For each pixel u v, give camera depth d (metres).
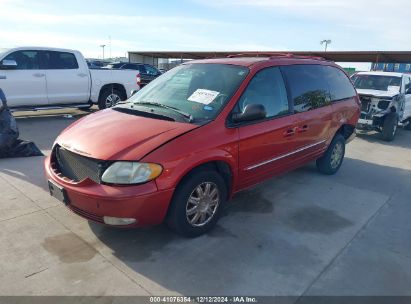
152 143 3.13
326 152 5.55
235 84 3.89
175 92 4.14
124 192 2.94
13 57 8.69
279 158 4.36
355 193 5.00
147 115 3.69
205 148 3.33
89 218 3.17
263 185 5.13
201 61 4.55
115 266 3.02
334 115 5.34
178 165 3.13
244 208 4.30
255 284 2.87
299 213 4.23
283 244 3.49
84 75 9.91
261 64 4.19
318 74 5.15
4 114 5.78
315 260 3.25
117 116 3.77
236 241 3.51
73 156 3.30
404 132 10.97
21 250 3.18
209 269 3.04
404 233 3.87
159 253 3.24
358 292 2.84
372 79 10.62
